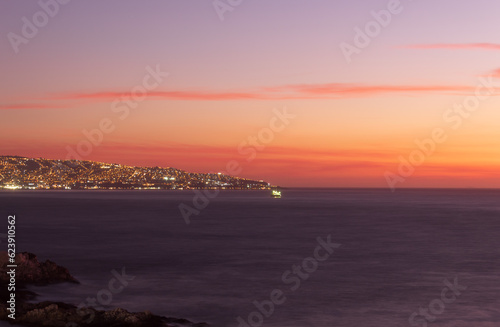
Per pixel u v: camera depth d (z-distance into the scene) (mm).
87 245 64000
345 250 60281
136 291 35531
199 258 52594
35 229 87625
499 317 29766
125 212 149750
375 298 34156
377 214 143875
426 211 162625
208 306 31562
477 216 134375
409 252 58594
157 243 67000
